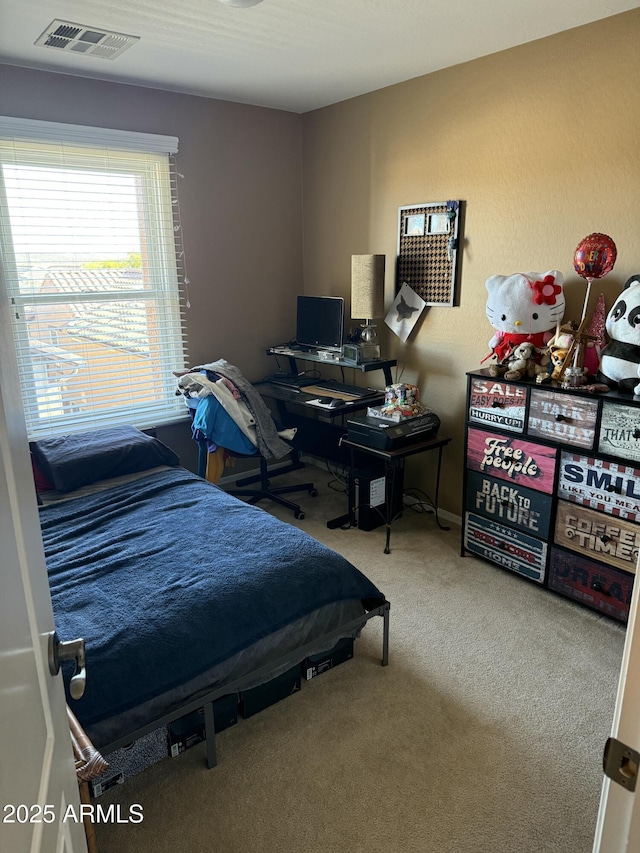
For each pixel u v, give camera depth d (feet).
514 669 7.27
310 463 14.76
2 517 2.05
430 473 11.67
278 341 13.88
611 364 7.74
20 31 8.12
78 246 10.64
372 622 8.25
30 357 10.40
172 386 12.34
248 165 12.52
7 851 1.71
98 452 9.32
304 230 13.73
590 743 6.14
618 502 7.56
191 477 9.46
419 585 9.16
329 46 8.87
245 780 5.75
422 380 11.55
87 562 6.82
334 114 12.25
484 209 9.86
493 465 9.11
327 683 7.07
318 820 5.32
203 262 12.30
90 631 5.57
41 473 9.07
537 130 8.89
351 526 11.30
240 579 6.38
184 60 9.40
